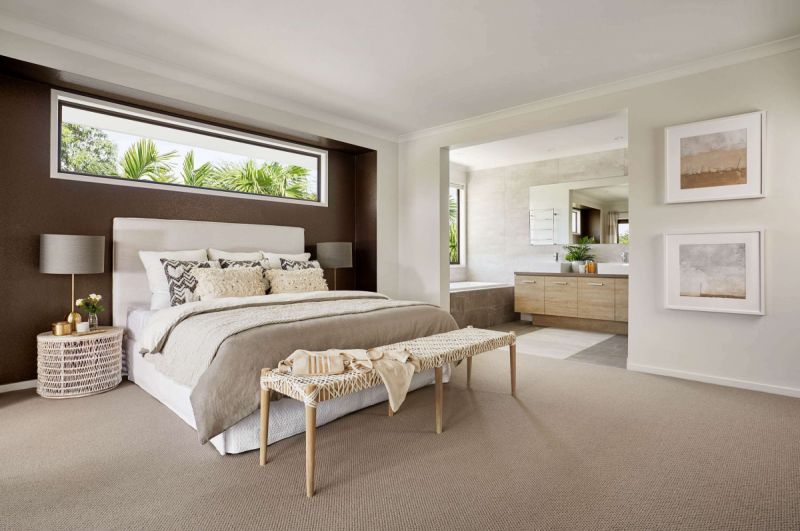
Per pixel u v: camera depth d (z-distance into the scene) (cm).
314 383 192
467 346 271
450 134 516
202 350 231
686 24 295
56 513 167
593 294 596
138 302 374
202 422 204
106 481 192
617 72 372
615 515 167
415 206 555
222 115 409
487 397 312
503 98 432
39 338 303
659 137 371
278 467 206
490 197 743
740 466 208
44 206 338
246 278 369
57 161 345
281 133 468
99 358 316
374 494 183
